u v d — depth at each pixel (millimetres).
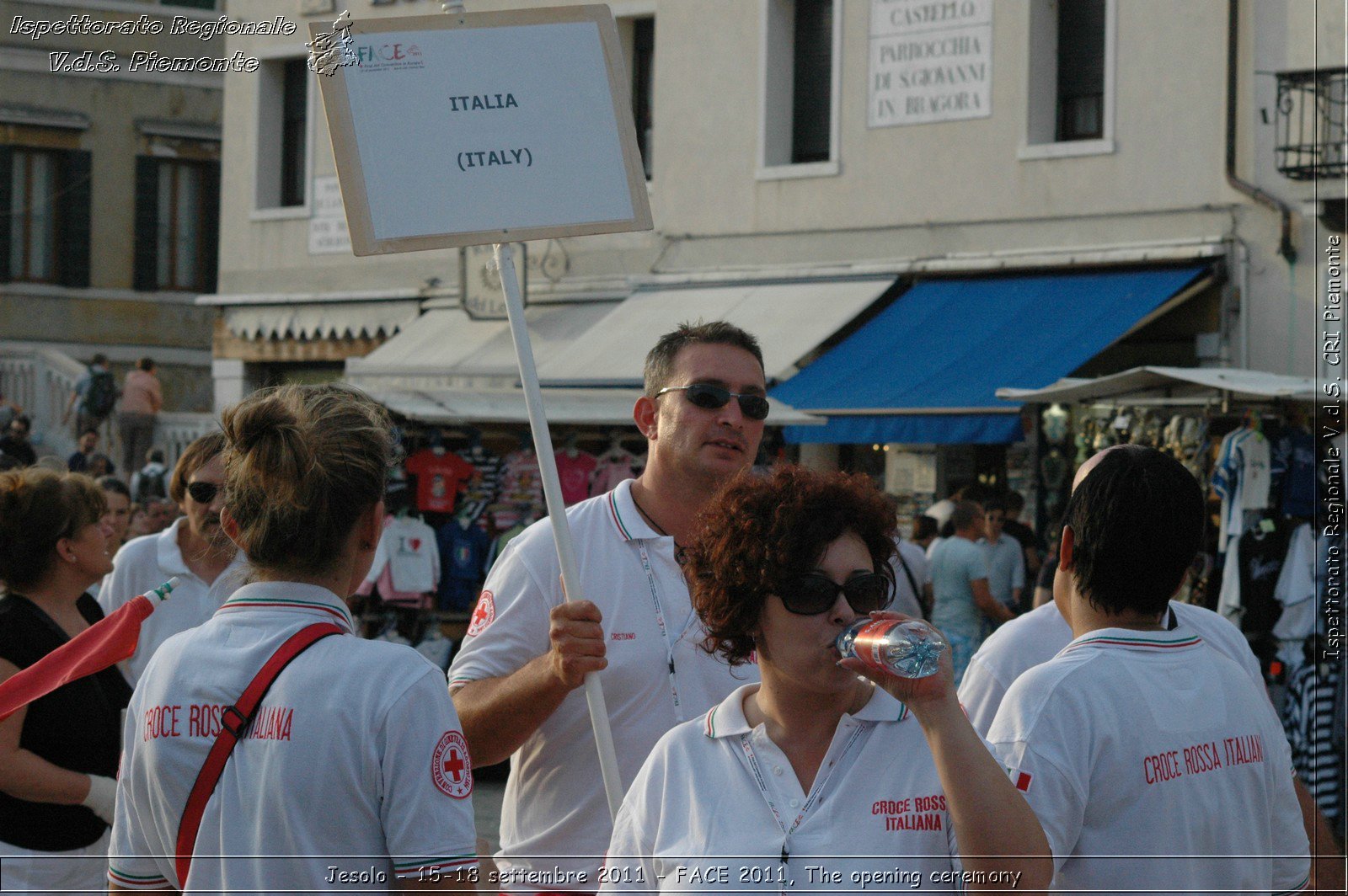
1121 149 17781
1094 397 13023
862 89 19766
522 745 4586
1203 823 3572
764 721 3334
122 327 33094
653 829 3334
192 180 33719
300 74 25828
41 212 32500
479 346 22000
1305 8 16422
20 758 4695
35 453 25781
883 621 3055
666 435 4738
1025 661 4590
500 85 4445
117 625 4316
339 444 3383
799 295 19656
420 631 15375
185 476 6164
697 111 21172
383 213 4316
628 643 4508
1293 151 16359
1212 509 12203
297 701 3205
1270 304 16672
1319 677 11336
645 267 21547
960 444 18281
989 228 18766
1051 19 18719
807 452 19047
